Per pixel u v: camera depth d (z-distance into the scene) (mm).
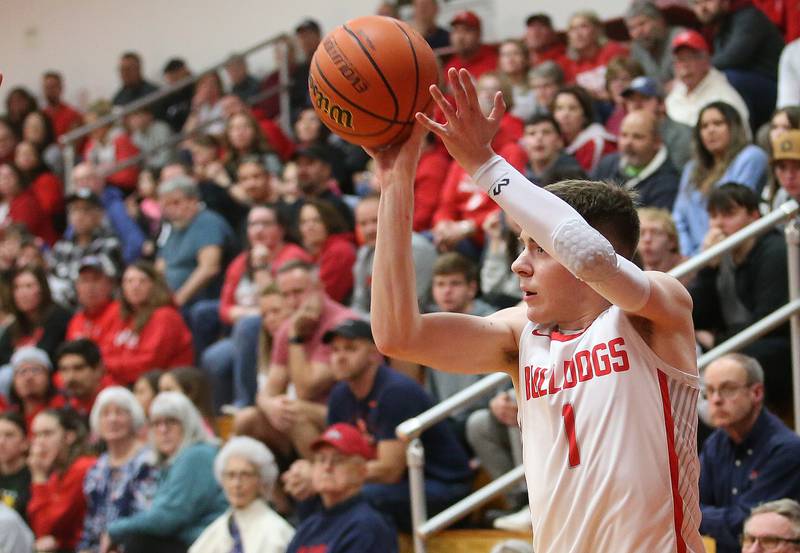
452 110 3338
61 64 20562
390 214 3602
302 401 8922
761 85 11422
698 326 8117
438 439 7941
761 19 11539
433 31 15562
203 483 8438
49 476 9578
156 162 17062
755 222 7293
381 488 7746
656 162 9742
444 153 11836
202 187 13109
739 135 9102
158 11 19641
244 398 10422
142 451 8875
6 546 8273
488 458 8164
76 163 18125
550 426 3389
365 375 8031
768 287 7676
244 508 7863
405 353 3561
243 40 18797
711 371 6473
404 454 7848
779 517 5500
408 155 3672
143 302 11031
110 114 17828
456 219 11109
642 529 3234
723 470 6543
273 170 14086
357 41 3697
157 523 8289
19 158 16406
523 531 7613
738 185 7934
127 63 18234
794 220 7047
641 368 3314
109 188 14625
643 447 3266
